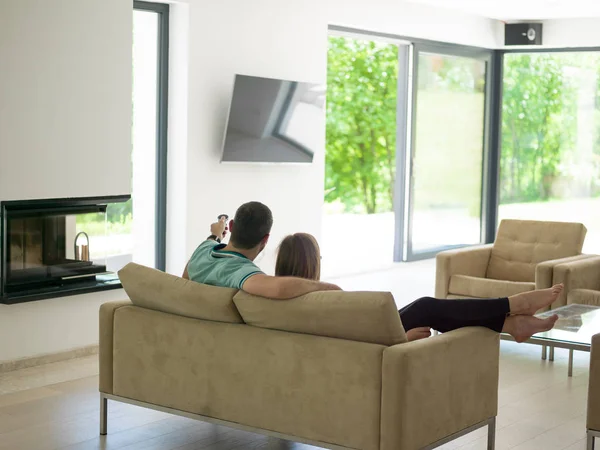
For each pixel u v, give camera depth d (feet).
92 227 19.36
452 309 12.91
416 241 34.12
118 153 19.62
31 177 17.90
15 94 17.49
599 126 35.37
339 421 11.75
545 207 36.86
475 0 30.50
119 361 13.70
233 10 24.12
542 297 13.05
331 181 46.80
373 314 11.34
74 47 18.51
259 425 12.46
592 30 34.42
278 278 12.17
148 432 13.98
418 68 33.30
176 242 23.58
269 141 25.03
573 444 13.65
